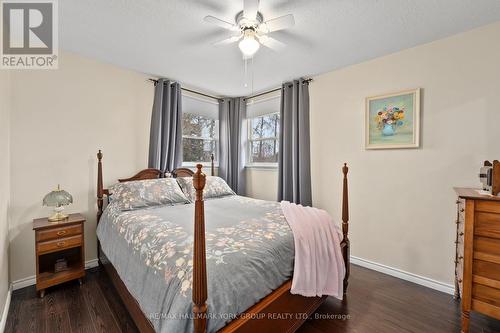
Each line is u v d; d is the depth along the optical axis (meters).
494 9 1.70
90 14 1.77
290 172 3.21
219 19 1.69
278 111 3.55
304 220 1.77
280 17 1.62
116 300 1.98
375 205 2.56
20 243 2.15
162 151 3.08
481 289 1.50
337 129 2.84
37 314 1.79
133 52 2.40
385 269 2.49
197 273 0.96
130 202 2.30
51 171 2.33
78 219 2.24
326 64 2.68
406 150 2.35
